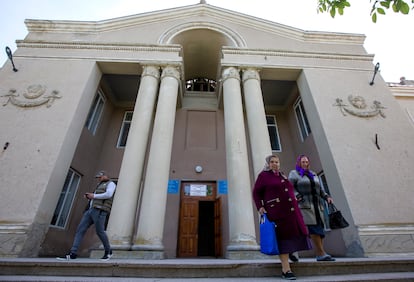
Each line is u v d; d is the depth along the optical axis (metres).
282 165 10.01
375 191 6.24
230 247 5.47
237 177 6.24
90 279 2.88
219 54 10.33
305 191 3.81
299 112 10.29
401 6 2.35
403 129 7.31
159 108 7.41
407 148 6.94
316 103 7.83
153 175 6.22
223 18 10.32
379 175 6.48
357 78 8.49
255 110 7.54
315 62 8.85
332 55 9.02
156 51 8.62
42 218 5.68
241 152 6.64
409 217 5.90
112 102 10.73
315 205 3.77
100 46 8.55
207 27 9.84
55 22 9.05
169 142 6.94
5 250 5.04
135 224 7.99
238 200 5.95
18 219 5.39
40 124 6.69
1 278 2.88
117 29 9.48
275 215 2.91
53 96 7.22
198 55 10.98
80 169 8.24
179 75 8.48
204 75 12.09
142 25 9.77
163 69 8.37
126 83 9.99
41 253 6.22
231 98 7.68
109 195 4.44
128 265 3.26
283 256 2.93
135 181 6.31
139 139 6.89
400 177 6.45
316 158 8.62
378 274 3.28
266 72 8.81
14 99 7.02
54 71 7.81
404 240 5.62
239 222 5.71
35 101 7.05
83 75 7.84
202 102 10.91
